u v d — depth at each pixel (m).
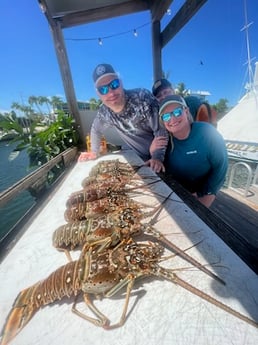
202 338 0.29
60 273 0.41
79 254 0.50
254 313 0.31
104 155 1.51
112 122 1.22
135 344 0.30
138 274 0.39
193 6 1.23
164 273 0.38
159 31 1.83
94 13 1.62
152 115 1.02
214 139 0.87
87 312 0.36
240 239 0.48
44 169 1.06
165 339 0.30
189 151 0.90
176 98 0.82
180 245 0.47
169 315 0.33
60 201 0.82
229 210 1.52
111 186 0.84
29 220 0.69
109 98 1.01
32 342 0.32
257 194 1.75
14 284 0.43
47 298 0.39
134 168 1.07
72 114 1.98
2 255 0.52
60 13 1.58
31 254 0.52
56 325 0.34
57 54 1.75
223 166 0.94
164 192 0.76
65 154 1.49
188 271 0.40
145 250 0.44
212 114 1.16
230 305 0.32
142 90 1.06
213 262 0.41
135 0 1.65
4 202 0.64
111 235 0.50
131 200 0.70
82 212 0.68
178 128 0.83
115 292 0.37
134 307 0.35
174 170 1.01
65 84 1.87
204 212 0.61
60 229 0.56
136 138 1.25
